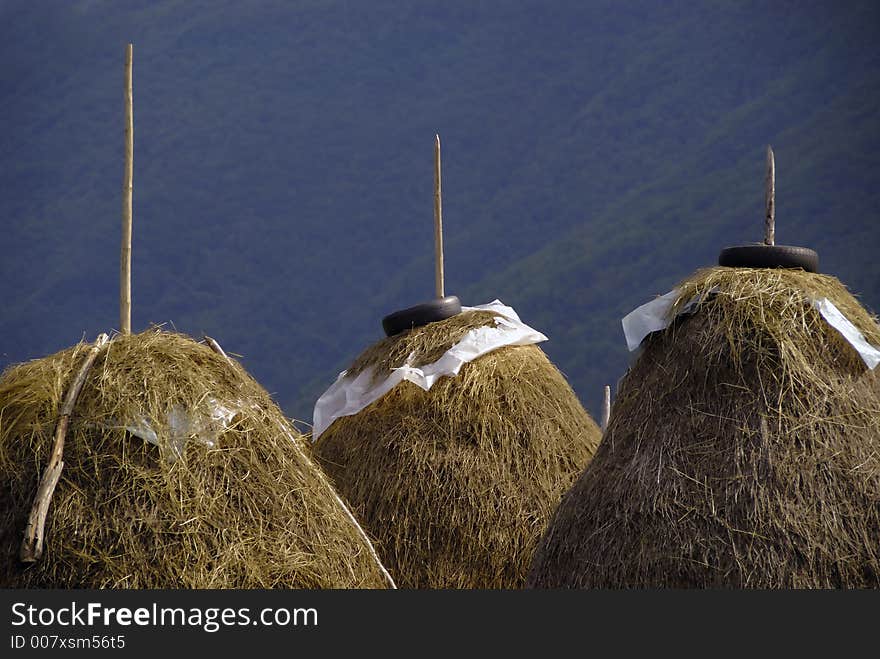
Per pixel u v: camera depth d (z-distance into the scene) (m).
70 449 22.55
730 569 25.19
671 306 28.28
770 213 29.17
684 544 25.67
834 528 25.14
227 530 22.62
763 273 27.84
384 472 34.25
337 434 36.12
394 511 33.72
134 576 21.94
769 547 25.16
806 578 24.95
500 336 36.22
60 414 22.75
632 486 26.83
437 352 35.91
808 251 28.56
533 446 34.72
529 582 28.44
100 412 22.80
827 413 26.02
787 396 26.20
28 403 23.09
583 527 27.38
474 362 35.53
